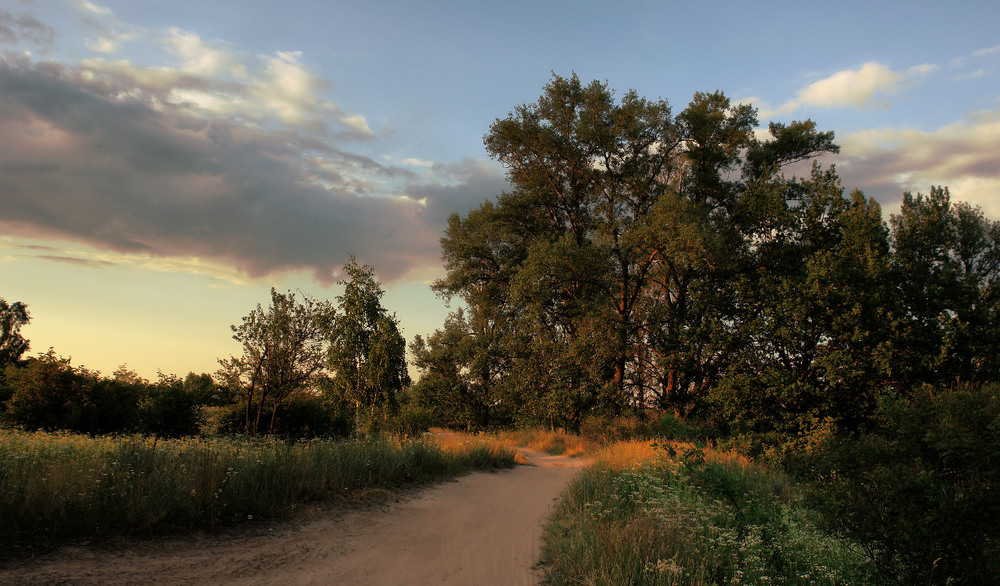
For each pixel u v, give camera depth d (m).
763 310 23.17
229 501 7.34
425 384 37.31
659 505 8.56
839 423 20.81
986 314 20.67
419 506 10.09
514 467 17.98
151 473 7.27
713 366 27.39
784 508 8.61
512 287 32.16
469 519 9.49
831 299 21.03
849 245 22.64
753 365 23.00
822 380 21.38
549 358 31.58
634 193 33.59
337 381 18.62
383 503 9.76
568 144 33.97
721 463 13.78
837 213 24.70
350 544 7.25
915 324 20.25
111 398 18.17
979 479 5.89
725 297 25.91
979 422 6.05
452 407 37.38
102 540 5.76
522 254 38.56
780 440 20.31
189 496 6.87
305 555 6.53
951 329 19.73
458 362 38.00
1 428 14.84
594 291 32.94
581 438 28.58
